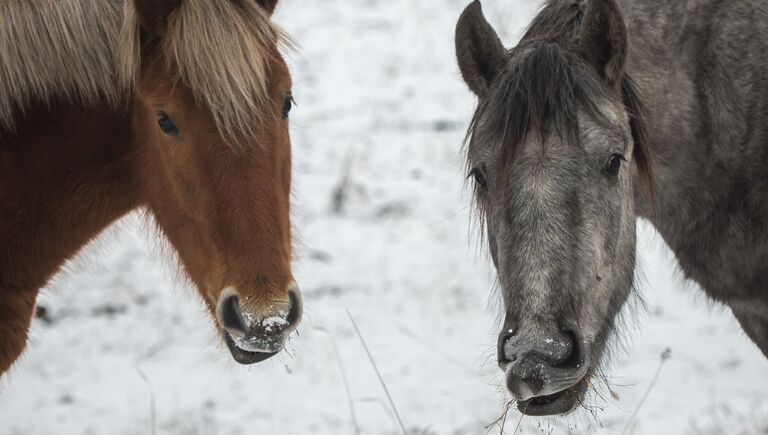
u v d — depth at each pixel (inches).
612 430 353.4
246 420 386.3
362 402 402.3
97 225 251.1
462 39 231.1
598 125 208.2
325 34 1056.8
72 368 447.5
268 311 201.0
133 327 496.1
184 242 225.9
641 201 252.5
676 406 379.9
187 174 213.0
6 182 239.3
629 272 227.1
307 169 723.4
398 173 717.3
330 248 597.3
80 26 234.2
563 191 201.6
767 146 259.0
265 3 233.1
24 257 245.4
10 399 411.8
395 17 1106.1
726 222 266.5
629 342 458.0
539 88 207.3
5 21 233.1
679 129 263.1
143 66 218.8
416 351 456.8
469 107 833.5
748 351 444.5
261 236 205.3
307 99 879.1
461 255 587.5
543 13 243.4
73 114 241.0
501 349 197.8
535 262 197.6
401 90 898.1
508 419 368.5
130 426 381.7
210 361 454.0
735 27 262.7
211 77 202.2
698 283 282.2
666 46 263.3
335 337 475.2
